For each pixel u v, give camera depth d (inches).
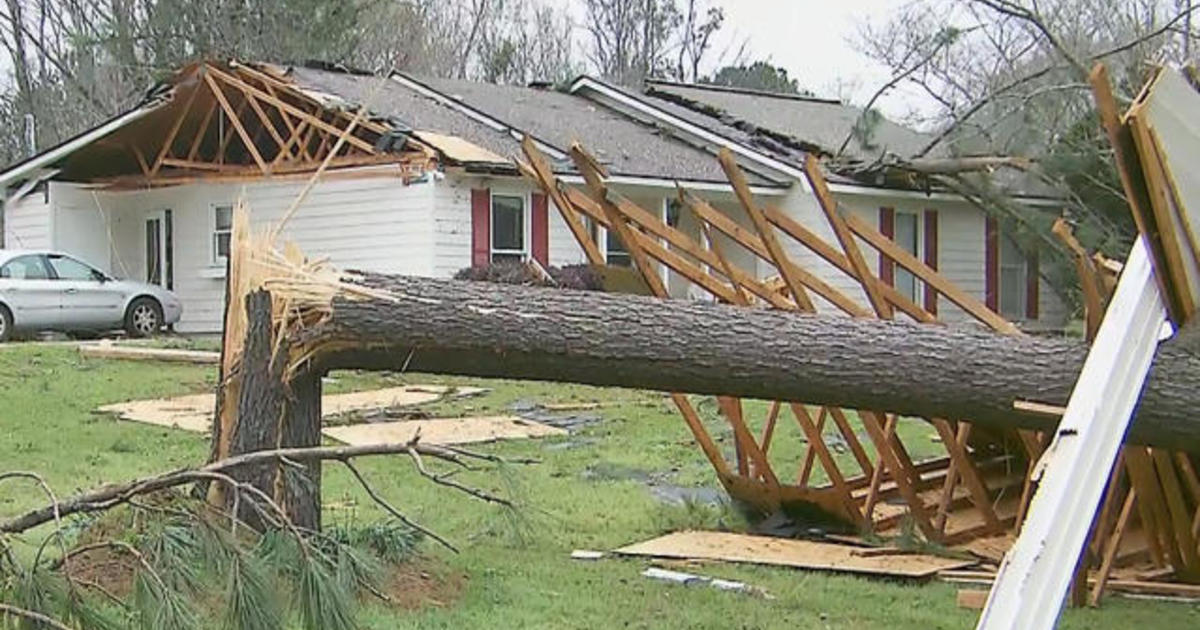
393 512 158.6
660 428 424.2
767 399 217.0
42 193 773.3
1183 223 151.6
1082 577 221.6
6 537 118.8
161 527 121.0
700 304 218.1
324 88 693.3
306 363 212.5
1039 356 200.2
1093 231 482.0
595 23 1557.6
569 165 661.3
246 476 204.7
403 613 196.5
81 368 528.4
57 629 107.3
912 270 247.9
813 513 282.2
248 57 1087.6
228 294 220.5
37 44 1233.4
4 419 402.0
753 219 255.0
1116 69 603.8
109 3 1186.0
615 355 211.2
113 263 791.7
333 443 366.9
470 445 379.9
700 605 214.1
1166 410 181.6
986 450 303.4
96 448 359.6
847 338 208.5
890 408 209.6
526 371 215.6
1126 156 149.2
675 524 281.9
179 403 446.6
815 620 207.5
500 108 772.6
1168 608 222.5
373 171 661.9
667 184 687.1
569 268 629.6
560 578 229.0
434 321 210.5
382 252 660.7
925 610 215.3
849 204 759.7
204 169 738.2
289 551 123.9
